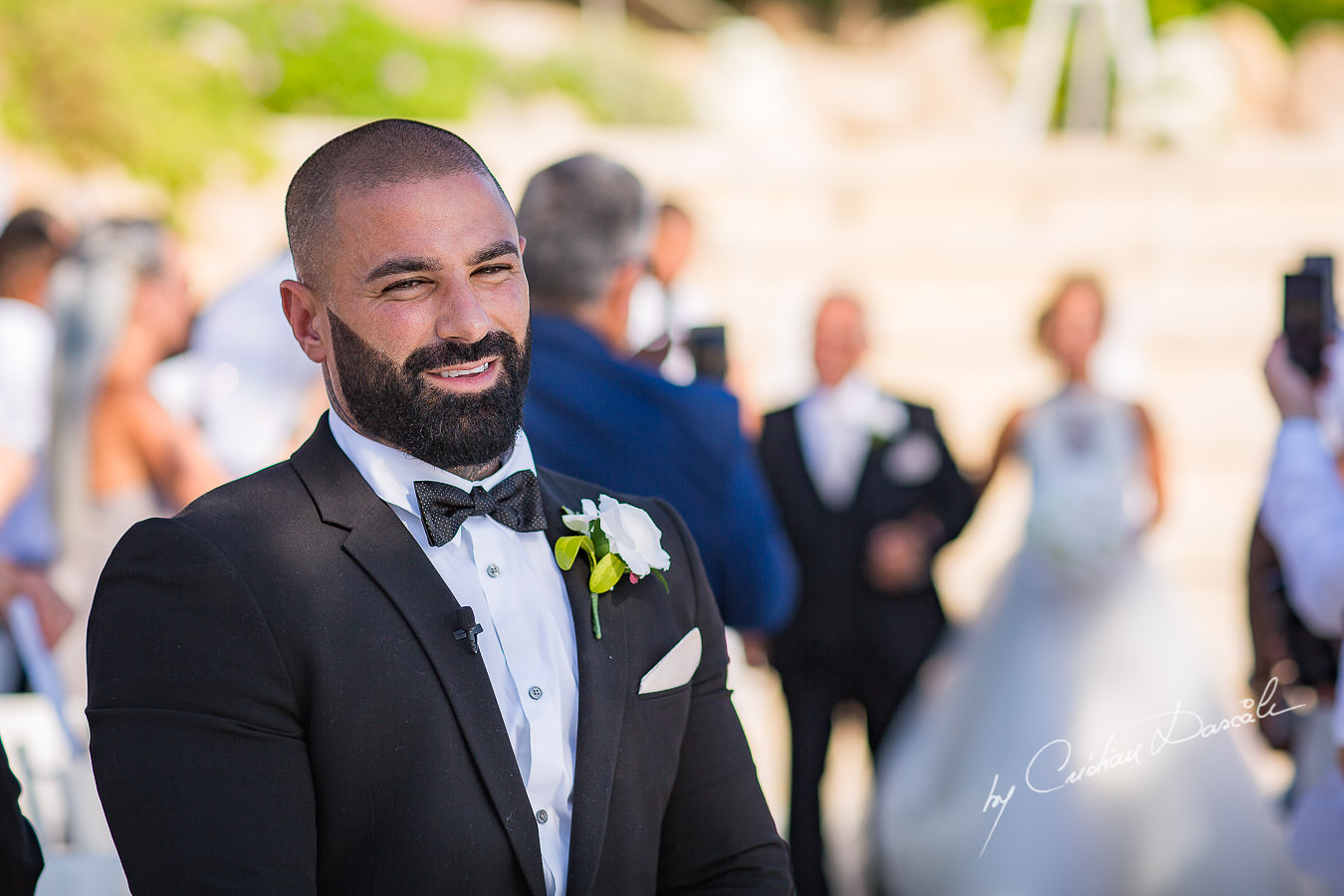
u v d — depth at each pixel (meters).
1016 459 5.93
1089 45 13.93
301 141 11.60
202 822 1.73
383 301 1.89
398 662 1.85
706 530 3.21
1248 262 11.77
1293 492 3.44
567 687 1.99
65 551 4.64
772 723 6.82
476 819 1.83
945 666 5.60
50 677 3.67
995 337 11.24
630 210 3.21
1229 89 12.50
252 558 1.83
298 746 1.80
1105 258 11.80
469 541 1.99
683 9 21.14
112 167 10.19
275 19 12.23
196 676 1.77
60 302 4.67
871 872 5.60
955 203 12.41
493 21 17.22
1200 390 10.71
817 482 5.66
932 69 16.75
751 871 2.09
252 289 4.87
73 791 3.16
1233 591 9.20
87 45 9.84
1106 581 5.45
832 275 11.70
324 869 1.81
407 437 1.92
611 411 3.12
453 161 1.95
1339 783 3.31
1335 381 3.51
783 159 12.38
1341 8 18.20
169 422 4.76
